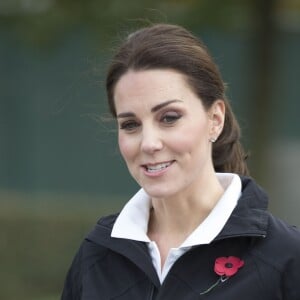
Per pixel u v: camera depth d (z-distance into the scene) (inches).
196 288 356.8
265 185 1253.7
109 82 364.5
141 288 370.3
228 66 1462.8
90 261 387.5
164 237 379.2
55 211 1280.8
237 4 1202.6
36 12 1175.6
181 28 367.9
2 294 1221.7
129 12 1069.8
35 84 1502.2
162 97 350.3
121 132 360.5
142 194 388.8
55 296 1199.6
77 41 1471.5
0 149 1529.3
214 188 374.0
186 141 351.3
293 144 1494.8
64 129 1518.2
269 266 352.2
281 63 1457.9
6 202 1300.4
